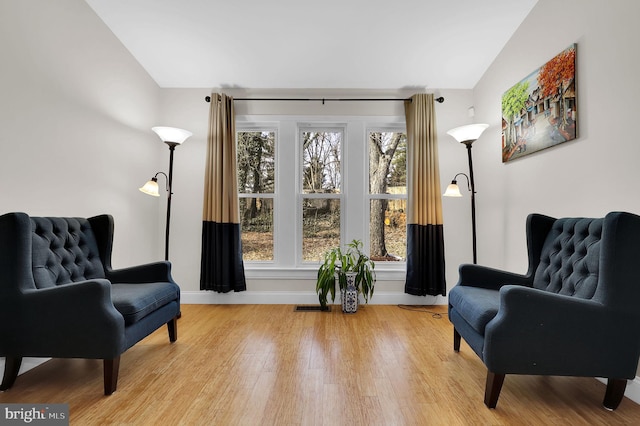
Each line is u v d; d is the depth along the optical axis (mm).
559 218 2090
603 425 1336
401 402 1493
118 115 2689
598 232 1562
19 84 1799
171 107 3336
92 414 1384
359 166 3352
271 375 1744
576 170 1968
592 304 1385
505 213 2744
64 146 2123
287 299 3246
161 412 1403
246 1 2320
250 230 3441
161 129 2752
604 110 1763
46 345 1514
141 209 3023
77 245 2027
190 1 2320
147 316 1841
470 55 2877
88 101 2342
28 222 1556
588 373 1388
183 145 3330
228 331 2443
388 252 3424
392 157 3471
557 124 2094
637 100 1582
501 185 2803
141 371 1789
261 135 3465
